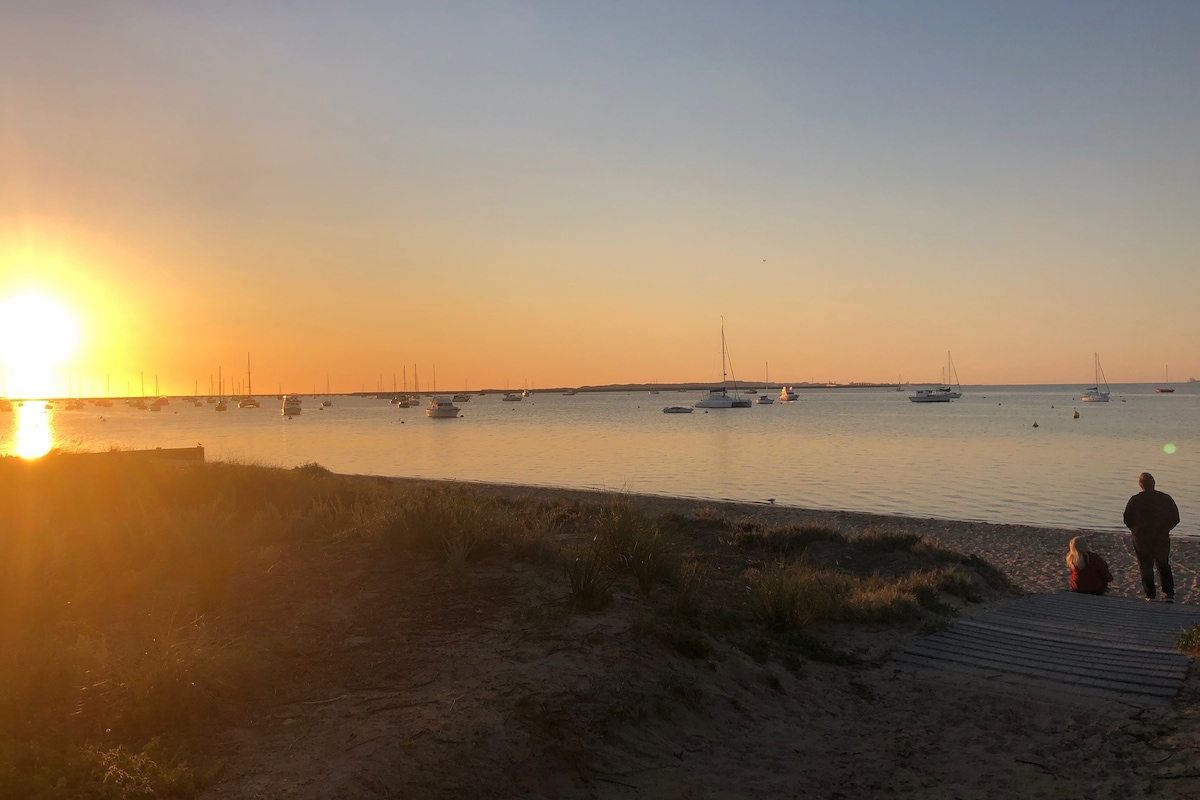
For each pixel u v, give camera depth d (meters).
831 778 6.19
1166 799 5.69
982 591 14.21
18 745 5.13
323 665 7.02
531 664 7.11
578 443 68.94
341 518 13.68
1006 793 5.94
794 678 8.41
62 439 78.00
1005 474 42.31
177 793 4.80
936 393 180.38
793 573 11.97
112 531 11.62
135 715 5.76
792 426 95.00
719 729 6.90
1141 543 14.12
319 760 5.27
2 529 11.92
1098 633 10.49
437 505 12.18
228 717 5.92
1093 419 102.25
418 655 7.30
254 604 8.77
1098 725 7.18
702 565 13.74
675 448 62.03
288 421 129.88
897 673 8.91
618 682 6.91
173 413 182.88
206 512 13.37
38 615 8.12
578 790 5.55
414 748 5.46
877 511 30.62
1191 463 46.94
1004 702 7.88
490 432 89.31
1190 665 8.79
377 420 131.25
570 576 9.27
